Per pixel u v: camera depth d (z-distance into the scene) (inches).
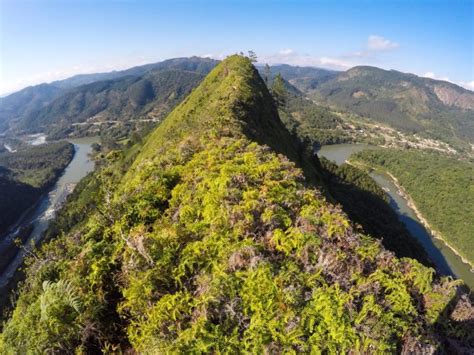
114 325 315.9
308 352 243.4
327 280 299.3
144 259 343.9
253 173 482.6
